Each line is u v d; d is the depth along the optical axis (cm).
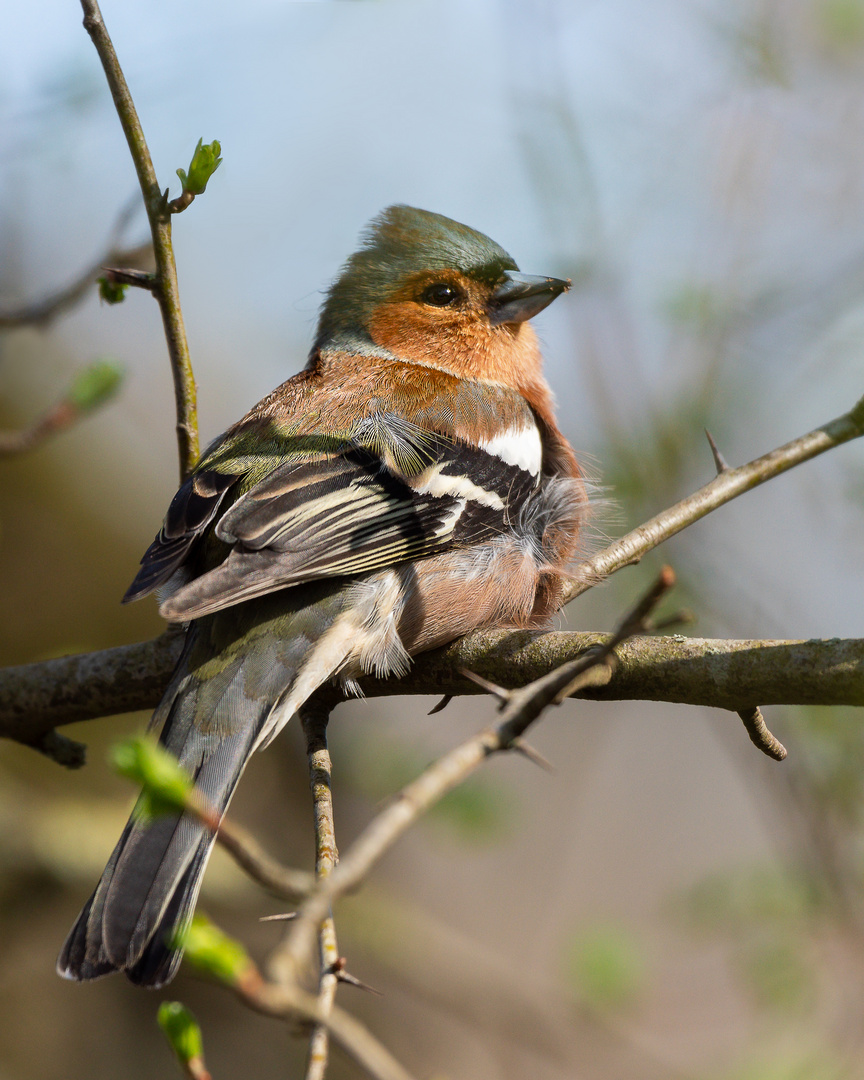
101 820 1166
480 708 1405
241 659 631
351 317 869
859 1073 898
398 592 678
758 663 562
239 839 345
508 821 1005
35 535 1330
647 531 742
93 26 624
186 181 650
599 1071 1127
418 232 870
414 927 1098
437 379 801
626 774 1606
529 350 880
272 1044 1142
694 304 1165
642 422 1143
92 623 1330
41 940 1104
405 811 385
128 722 1246
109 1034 1121
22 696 747
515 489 759
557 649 652
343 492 679
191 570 695
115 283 672
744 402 1191
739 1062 947
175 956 516
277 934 1145
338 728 1247
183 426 693
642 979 1003
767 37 1245
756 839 1499
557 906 1412
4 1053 1063
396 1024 1209
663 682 583
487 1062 1218
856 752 1002
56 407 796
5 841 1093
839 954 947
